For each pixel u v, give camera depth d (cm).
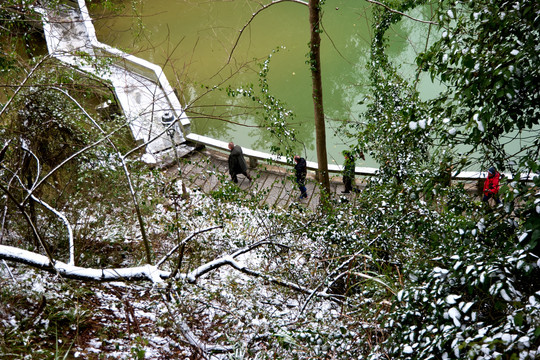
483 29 316
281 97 1897
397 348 290
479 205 396
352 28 2202
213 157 1316
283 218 688
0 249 385
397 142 612
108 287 560
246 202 761
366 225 641
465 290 287
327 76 2002
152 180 785
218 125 1698
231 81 1941
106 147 749
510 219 287
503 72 274
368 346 346
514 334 222
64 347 428
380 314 340
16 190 621
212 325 483
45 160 717
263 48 2175
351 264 524
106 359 408
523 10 287
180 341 467
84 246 634
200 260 664
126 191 744
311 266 585
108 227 709
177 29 2344
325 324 390
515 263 250
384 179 684
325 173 1015
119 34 1642
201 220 748
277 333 372
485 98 293
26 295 471
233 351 423
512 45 293
